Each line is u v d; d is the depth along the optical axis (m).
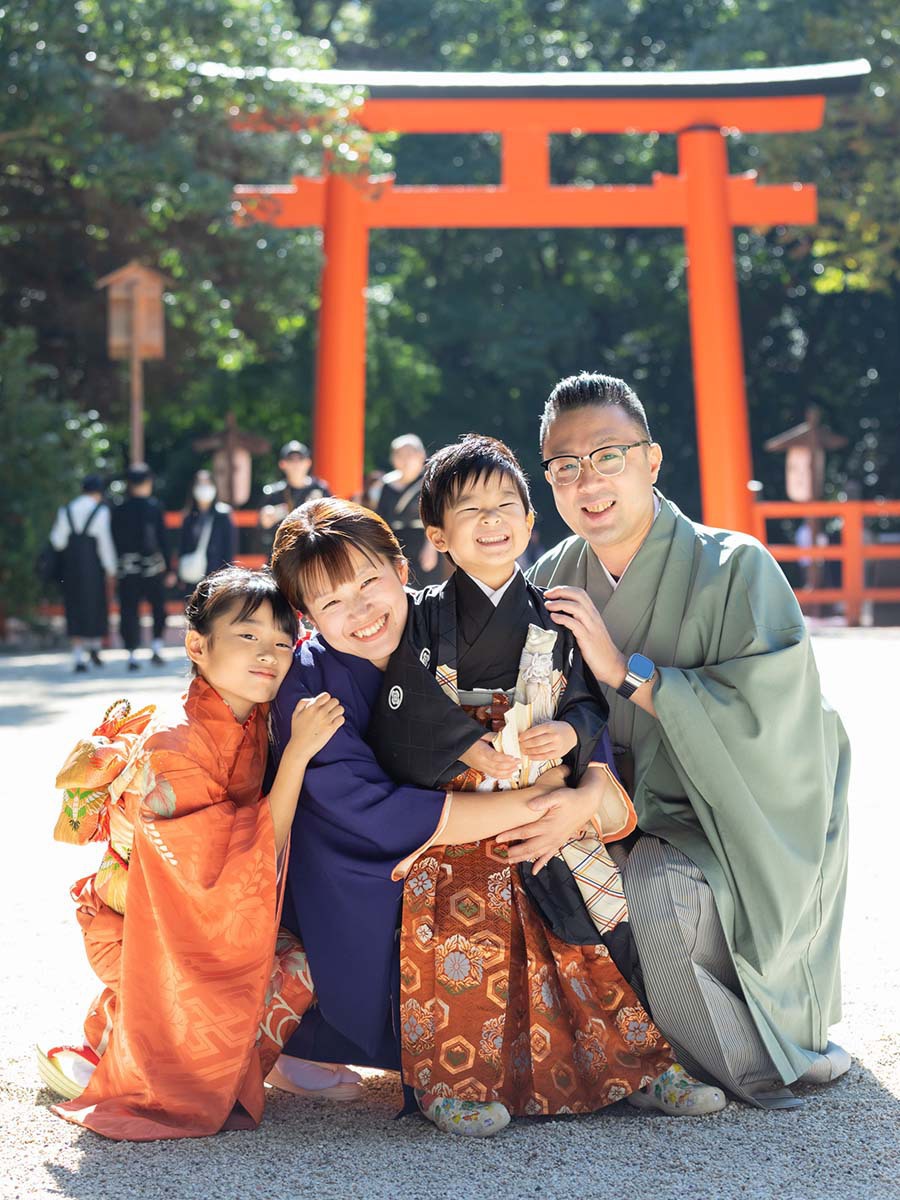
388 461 24.56
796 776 2.91
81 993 3.54
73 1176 2.47
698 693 2.88
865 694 8.96
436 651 2.79
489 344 24.38
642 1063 2.80
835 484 28.12
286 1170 2.49
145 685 10.03
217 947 2.67
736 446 14.13
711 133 13.80
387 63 25.91
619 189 13.93
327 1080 2.91
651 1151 2.55
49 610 15.71
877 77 17.81
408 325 25.09
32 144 13.17
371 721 2.83
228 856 2.66
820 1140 2.59
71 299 16.67
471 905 2.75
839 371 27.17
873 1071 2.98
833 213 18.62
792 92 13.47
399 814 2.71
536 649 2.80
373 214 13.94
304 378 22.97
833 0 20.34
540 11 25.97
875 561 17.00
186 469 24.55
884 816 5.54
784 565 26.38
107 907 2.90
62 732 7.82
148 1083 2.69
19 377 14.40
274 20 13.46
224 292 15.27
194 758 2.72
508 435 26.06
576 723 2.80
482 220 13.88
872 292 24.88
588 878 2.83
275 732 2.82
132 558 11.80
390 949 2.75
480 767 2.74
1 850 5.16
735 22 20.83
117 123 13.38
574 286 26.08
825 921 3.02
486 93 13.38
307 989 2.82
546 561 3.36
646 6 25.34
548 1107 2.72
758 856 2.86
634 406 3.09
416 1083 2.71
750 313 26.77
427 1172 2.47
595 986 2.84
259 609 2.76
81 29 12.80
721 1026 2.79
